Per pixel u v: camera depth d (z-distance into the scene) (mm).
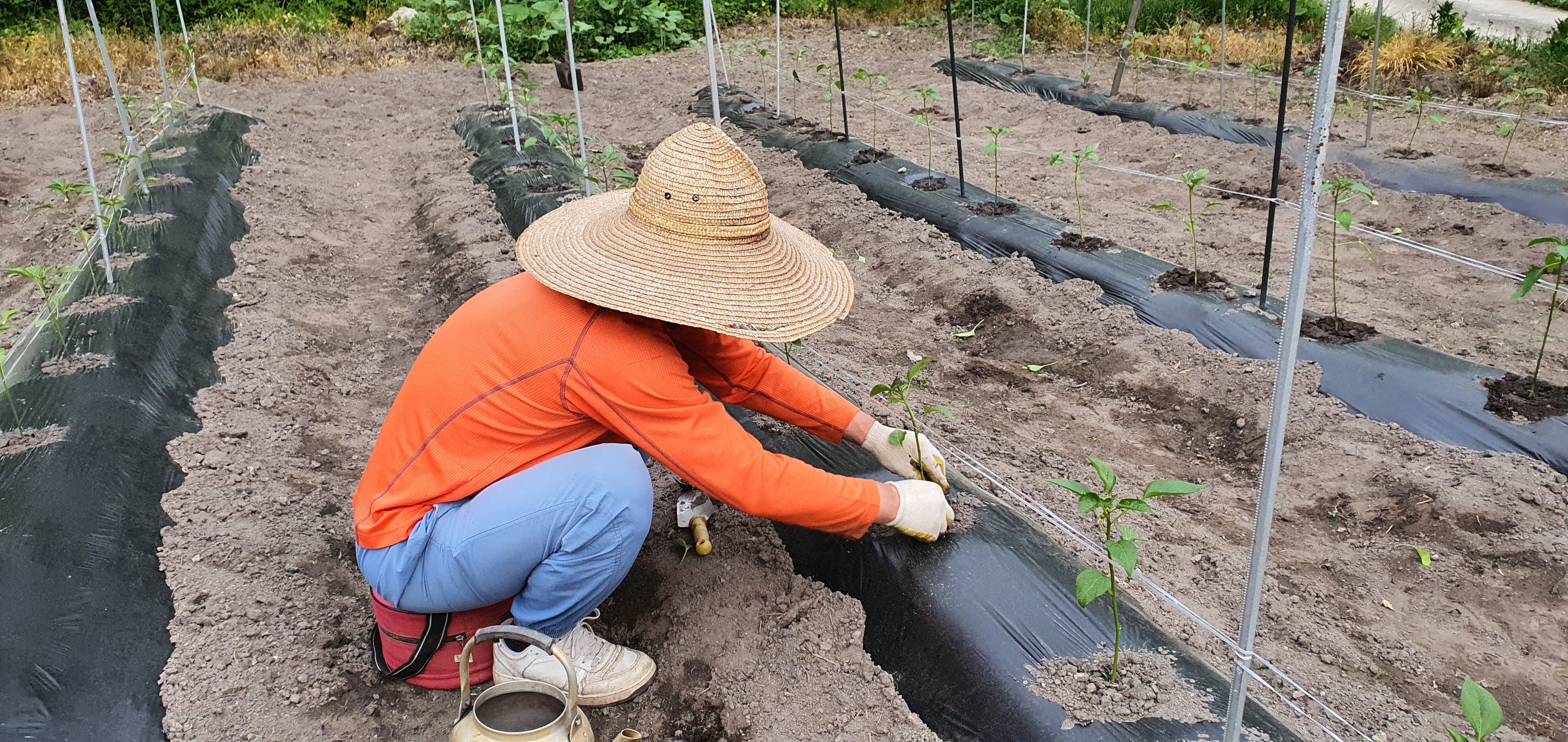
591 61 12391
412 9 13008
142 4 12289
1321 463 3471
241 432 3439
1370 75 9102
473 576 1969
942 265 5246
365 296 5082
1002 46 11531
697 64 11516
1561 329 4289
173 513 2836
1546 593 2809
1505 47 9719
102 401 3307
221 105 8930
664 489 2949
